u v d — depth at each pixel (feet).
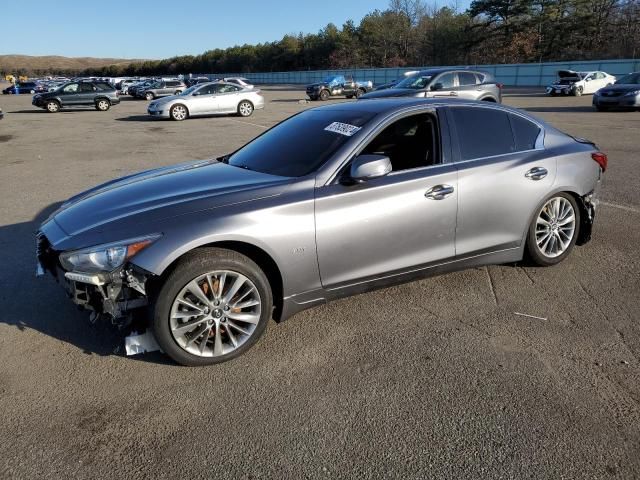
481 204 12.75
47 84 183.21
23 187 27.91
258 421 8.82
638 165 29.35
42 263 10.87
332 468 7.77
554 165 14.02
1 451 8.21
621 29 192.34
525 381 9.73
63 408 9.23
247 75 318.04
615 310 12.44
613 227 18.56
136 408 9.21
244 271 10.23
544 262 14.65
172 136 50.65
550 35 200.95
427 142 12.55
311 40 306.35
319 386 9.74
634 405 8.98
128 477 7.68
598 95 65.21
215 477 7.65
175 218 9.96
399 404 9.17
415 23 263.08
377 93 50.90
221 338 10.49
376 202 11.33
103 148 42.63
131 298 9.93
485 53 219.20
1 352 11.05
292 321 12.19
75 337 11.63
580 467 7.65
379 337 11.43
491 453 7.98
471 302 12.98
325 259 11.02
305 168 11.51
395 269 11.96
